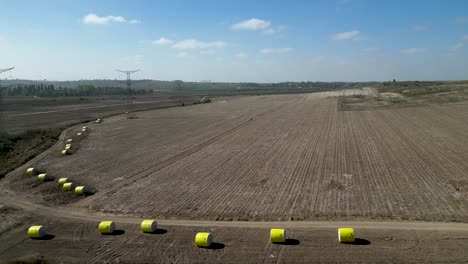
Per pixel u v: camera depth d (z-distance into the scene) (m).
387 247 15.40
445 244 15.32
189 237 17.77
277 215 19.66
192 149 37.88
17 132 52.50
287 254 15.47
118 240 18.00
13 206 23.88
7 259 16.81
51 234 19.25
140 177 28.64
